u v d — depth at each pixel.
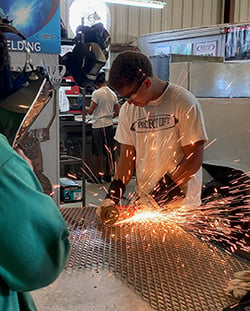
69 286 1.03
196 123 1.71
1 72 0.81
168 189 1.76
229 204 2.77
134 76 1.61
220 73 3.16
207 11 7.25
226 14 7.25
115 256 1.23
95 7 4.49
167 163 1.80
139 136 1.85
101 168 5.10
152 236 1.40
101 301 0.96
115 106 5.07
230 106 2.95
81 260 1.19
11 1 1.61
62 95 5.06
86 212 1.66
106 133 5.02
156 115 1.77
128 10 6.55
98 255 1.23
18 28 1.62
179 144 1.78
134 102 1.73
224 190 2.84
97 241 1.35
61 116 4.84
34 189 0.68
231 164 2.90
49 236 0.67
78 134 5.33
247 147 2.92
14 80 0.85
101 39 1.69
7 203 0.63
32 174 0.71
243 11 7.35
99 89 4.92
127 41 6.65
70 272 1.11
